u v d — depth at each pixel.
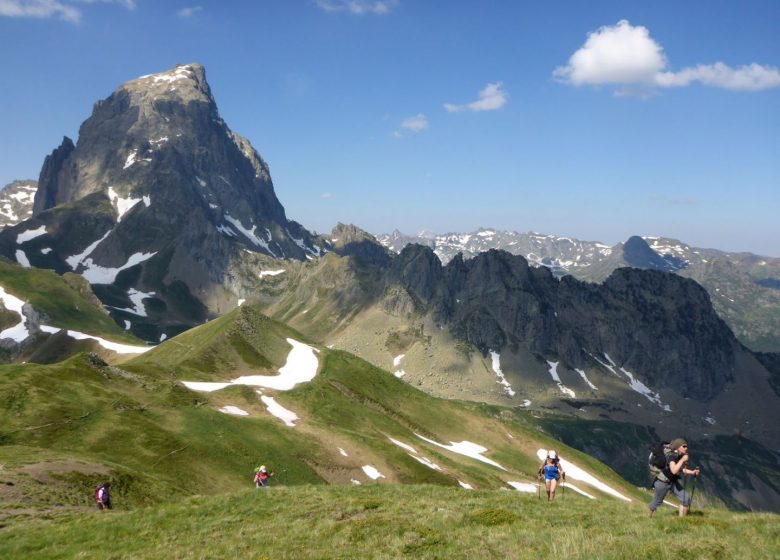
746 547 16.27
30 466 39.03
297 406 96.12
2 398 59.56
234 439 66.75
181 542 21.81
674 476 21.00
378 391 129.50
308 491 30.70
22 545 22.67
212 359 116.75
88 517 27.03
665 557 15.73
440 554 17.86
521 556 16.80
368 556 18.33
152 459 55.69
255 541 21.23
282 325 151.50
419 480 75.31
